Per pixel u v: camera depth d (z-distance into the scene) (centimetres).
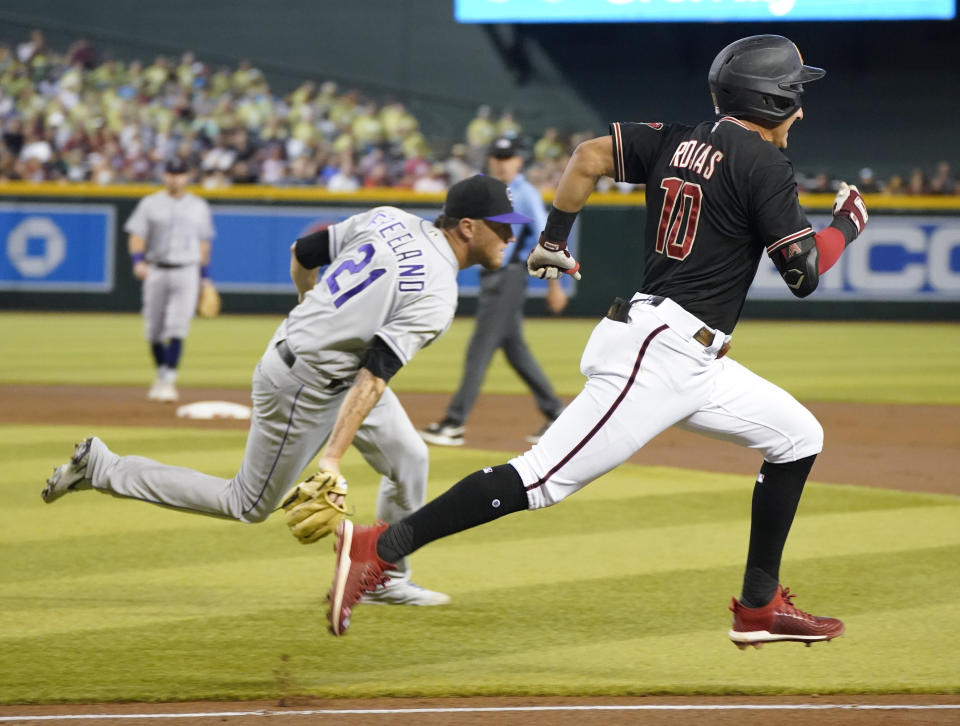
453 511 1054
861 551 1688
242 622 1332
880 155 8056
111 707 1050
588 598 1445
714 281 1053
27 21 8238
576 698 1086
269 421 1218
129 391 3516
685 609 1398
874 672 1165
